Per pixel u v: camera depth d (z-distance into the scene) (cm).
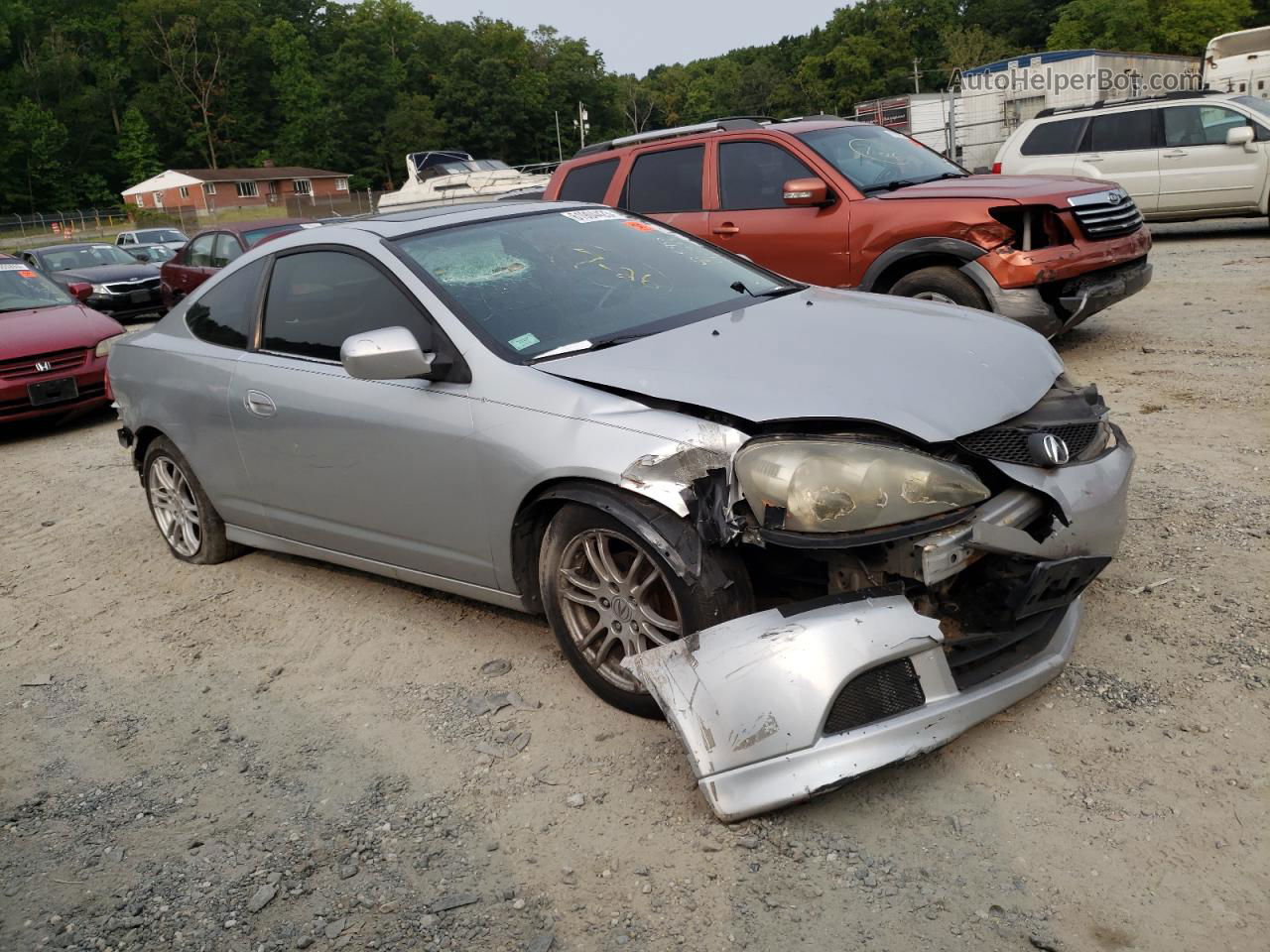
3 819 312
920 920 232
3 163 8219
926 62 9638
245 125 9438
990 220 663
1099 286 695
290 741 338
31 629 460
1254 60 2023
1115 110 1399
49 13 9500
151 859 284
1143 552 399
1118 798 264
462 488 347
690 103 11562
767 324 352
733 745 259
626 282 394
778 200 758
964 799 270
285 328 422
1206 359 701
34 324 919
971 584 300
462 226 409
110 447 819
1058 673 303
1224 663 317
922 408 288
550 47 9588
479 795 295
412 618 420
